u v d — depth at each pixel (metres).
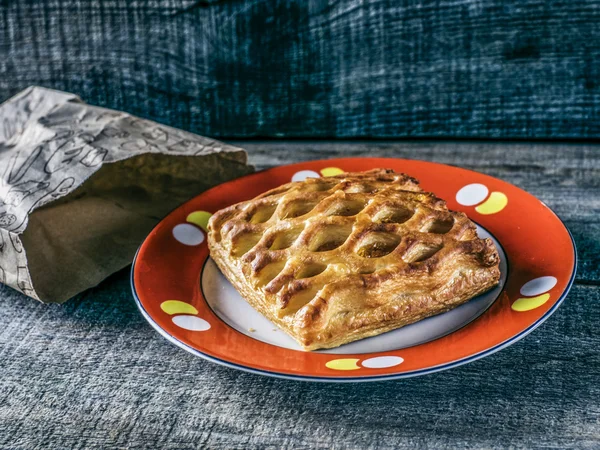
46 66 0.55
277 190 0.38
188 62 0.54
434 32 0.51
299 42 0.53
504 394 0.30
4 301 0.38
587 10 0.49
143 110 0.56
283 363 0.30
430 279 0.33
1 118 0.46
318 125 0.55
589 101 0.51
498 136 0.53
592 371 0.31
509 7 0.49
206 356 0.29
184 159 0.44
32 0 0.53
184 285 0.36
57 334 0.35
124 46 0.54
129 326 0.35
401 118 0.54
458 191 0.41
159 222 0.39
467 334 0.31
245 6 0.52
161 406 0.30
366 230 0.34
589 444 0.28
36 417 0.30
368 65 0.53
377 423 0.29
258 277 0.33
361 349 0.31
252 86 0.54
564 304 0.35
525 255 0.35
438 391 0.30
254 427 0.29
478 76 0.52
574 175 0.47
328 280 0.32
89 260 0.38
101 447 0.29
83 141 0.41
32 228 0.37
